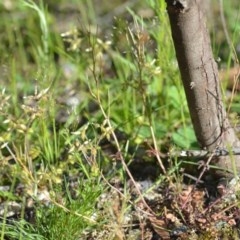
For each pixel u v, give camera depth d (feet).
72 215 17.07
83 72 25.50
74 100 24.36
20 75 27.48
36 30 29.94
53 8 33.32
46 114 19.93
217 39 27.32
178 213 17.72
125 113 21.70
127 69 23.08
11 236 17.51
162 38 21.70
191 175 19.45
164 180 19.31
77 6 32.99
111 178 19.08
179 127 21.79
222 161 18.44
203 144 18.40
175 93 22.24
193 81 17.31
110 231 17.34
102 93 22.93
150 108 20.59
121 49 25.16
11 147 20.84
